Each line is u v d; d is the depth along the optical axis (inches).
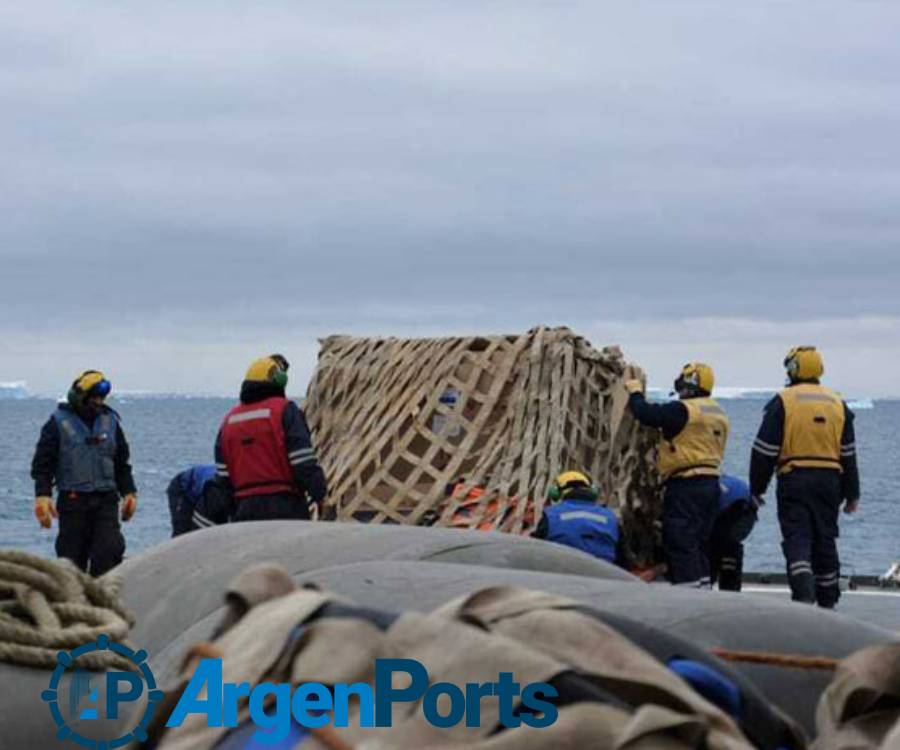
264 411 518.3
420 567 179.9
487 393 613.3
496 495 592.4
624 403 602.2
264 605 113.4
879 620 361.1
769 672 146.0
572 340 619.2
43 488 604.1
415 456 612.4
